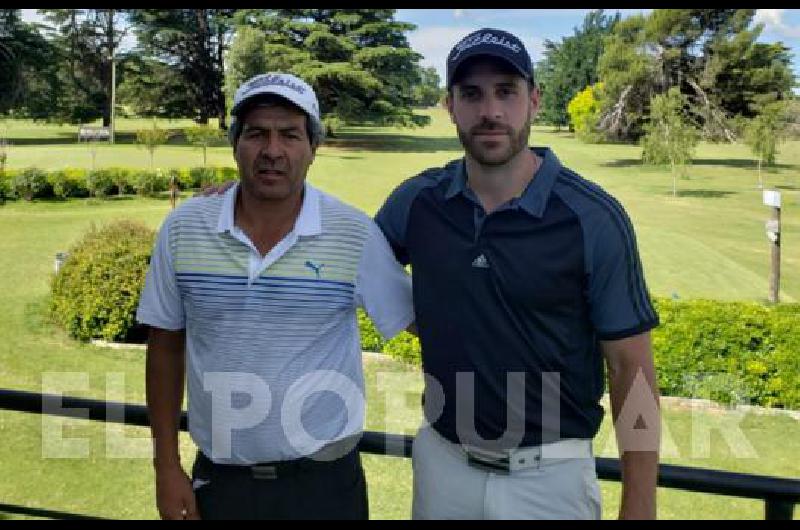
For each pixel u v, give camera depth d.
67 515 2.19
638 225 20.02
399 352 8.73
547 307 1.77
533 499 1.86
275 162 1.79
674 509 5.47
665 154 29.19
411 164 35.91
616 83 42.31
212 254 1.83
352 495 1.96
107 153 35.97
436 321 1.88
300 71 45.47
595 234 1.74
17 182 21.88
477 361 1.83
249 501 1.91
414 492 2.03
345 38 47.66
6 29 48.81
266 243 1.85
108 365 8.73
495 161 1.78
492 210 1.82
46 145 40.84
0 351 9.05
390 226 2.02
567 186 1.79
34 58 50.38
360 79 46.38
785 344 7.77
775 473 6.29
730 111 41.84
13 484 5.68
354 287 1.88
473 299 1.82
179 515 1.96
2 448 6.26
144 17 52.12
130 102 56.56
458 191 1.87
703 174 34.69
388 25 48.22
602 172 35.50
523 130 1.79
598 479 1.92
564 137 63.94
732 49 39.81
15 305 10.96
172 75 56.09
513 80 1.78
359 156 39.34
